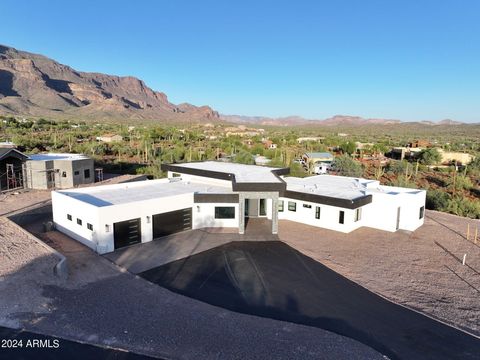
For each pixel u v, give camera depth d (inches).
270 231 957.8
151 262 730.8
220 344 453.1
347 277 676.1
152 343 449.4
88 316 509.0
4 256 678.5
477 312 552.7
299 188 1127.0
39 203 1167.6
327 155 2576.3
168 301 568.7
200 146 3371.1
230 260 752.3
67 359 412.2
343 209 960.3
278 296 595.8
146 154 2544.3
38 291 569.9
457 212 1323.8
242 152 2357.3
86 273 665.6
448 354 447.2
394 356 440.8
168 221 901.8
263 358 426.9
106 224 773.9
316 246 848.9
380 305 570.9
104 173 1952.5
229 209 983.0
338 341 468.8
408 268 727.7
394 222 978.1
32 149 2544.3
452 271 717.3
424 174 2265.0
